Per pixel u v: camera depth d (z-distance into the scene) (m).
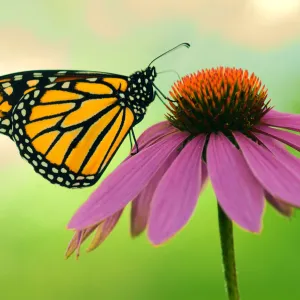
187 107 0.42
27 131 0.42
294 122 0.42
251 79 0.42
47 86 0.42
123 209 0.40
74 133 0.43
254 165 0.39
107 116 0.43
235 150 0.40
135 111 0.43
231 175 0.39
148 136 0.43
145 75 0.43
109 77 0.43
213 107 0.41
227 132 0.41
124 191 0.40
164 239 0.37
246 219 0.37
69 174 0.43
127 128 0.43
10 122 0.43
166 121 0.43
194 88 0.42
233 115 0.41
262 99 0.42
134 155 0.41
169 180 0.39
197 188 0.39
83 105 0.43
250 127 0.41
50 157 0.43
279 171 0.39
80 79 0.43
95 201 0.40
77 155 0.43
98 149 0.43
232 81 0.42
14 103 0.42
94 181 0.43
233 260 0.39
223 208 0.37
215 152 0.40
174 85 0.43
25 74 0.42
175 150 0.41
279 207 0.41
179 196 0.38
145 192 0.41
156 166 0.41
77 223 0.39
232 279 0.39
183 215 0.37
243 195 0.38
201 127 0.41
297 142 0.41
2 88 0.42
